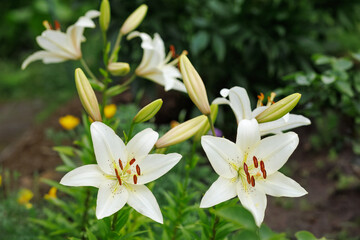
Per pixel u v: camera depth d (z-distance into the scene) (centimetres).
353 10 200
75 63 229
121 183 57
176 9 185
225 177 56
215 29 178
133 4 173
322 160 177
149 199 57
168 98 196
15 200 128
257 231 53
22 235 111
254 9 190
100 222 67
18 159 184
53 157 184
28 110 244
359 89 109
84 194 94
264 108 62
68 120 154
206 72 193
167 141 61
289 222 143
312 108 112
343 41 245
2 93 268
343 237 134
